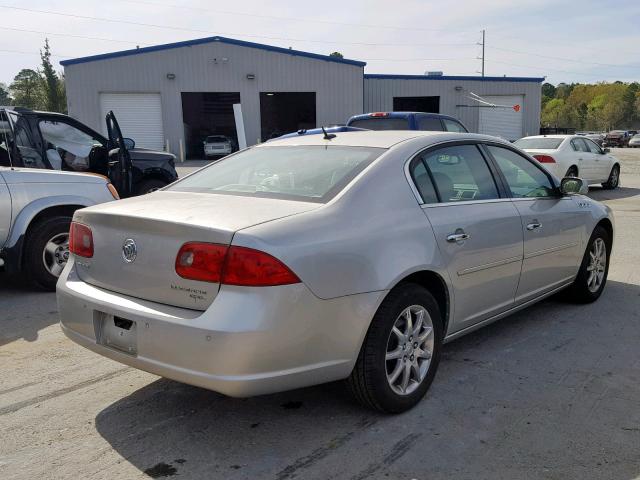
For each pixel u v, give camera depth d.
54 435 3.21
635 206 12.71
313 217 3.06
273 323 2.77
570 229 4.95
